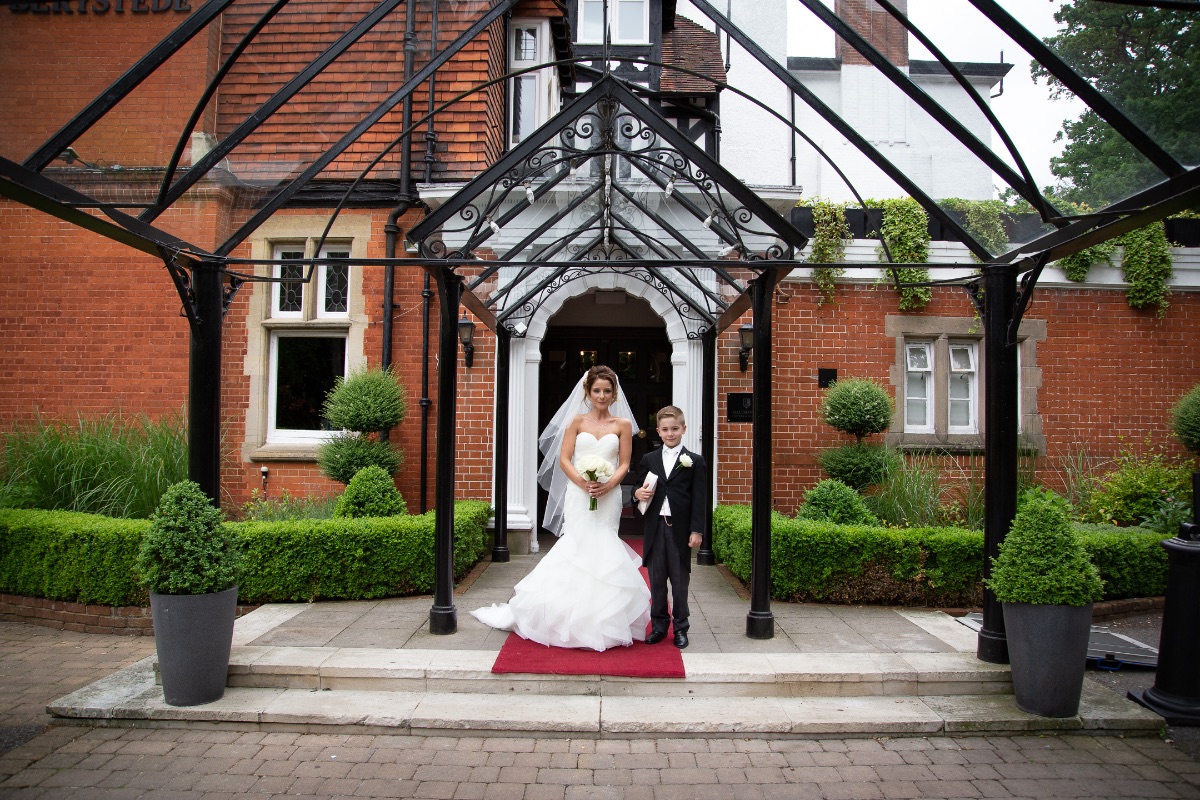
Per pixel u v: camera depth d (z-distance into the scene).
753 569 5.45
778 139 14.89
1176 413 8.61
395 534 6.73
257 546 6.51
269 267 8.90
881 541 6.54
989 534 4.95
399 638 5.36
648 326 10.76
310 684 4.64
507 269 8.68
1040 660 4.32
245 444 8.73
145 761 3.88
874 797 3.57
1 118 6.30
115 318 8.82
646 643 5.24
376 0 8.67
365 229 8.84
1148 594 7.19
